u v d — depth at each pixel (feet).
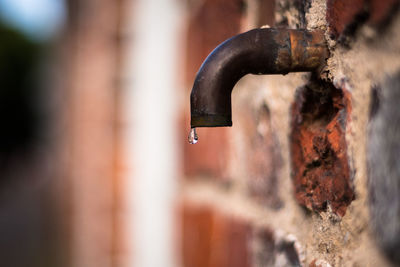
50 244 6.60
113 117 3.43
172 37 2.56
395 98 0.89
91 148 3.71
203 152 1.93
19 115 21.93
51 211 6.92
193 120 1.05
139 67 3.20
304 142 1.19
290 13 1.21
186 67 2.18
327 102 1.12
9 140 21.15
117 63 3.44
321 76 1.09
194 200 2.03
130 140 3.34
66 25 5.40
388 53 0.91
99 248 3.35
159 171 2.77
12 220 12.21
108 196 3.35
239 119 1.59
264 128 1.40
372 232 0.96
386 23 0.92
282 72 1.09
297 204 1.23
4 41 21.52
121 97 3.43
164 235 2.63
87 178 3.82
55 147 7.38
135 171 3.24
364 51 0.98
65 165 5.20
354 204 1.01
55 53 7.86
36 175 17.78
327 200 1.10
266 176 1.39
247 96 1.53
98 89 3.58
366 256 0.97
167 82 2.66
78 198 4.19
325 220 1.11
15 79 21.68
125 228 3.31
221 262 1.70
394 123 0.90
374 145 0.95
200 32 1.90
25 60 22.00
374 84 0.95
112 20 3.46
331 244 1.09
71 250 4.48
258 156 1.44
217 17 1.69
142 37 3.18
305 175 1.19
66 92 5.38
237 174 1.60
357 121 1.00
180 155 2.29
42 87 12.96
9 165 20.34
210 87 1.05
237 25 1.51
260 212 1.42
